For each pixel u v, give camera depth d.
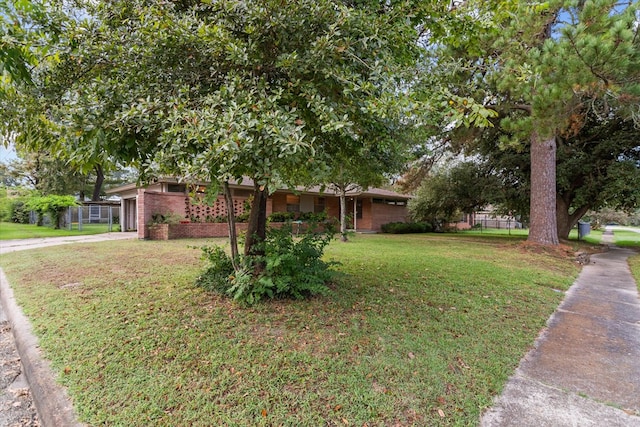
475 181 15.16
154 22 2.80
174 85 2.98
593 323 3.79
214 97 2.68
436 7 3.23
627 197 11.40
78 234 14.37
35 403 2.28
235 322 3.36
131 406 2.04
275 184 2.52
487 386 2.37
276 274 4.02
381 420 1.97
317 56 2.83
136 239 11.68
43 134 3.02
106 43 2.87
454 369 2.58
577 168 11.98
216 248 4.89
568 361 2.83
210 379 2.34
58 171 21.84
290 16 2.80
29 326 3.29
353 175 6.10
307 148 2.81
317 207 19.23
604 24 5.16
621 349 3.09
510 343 3.11
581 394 2.32
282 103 3.21
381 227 20.25
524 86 5.75
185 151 2.59
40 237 12.84
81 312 3.63
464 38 3.67
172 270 5.86
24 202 19.56
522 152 12.83
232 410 2.03
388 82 2.96
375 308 3.91
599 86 5.36
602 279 6.33
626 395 2.32
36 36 2.58
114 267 6.16
